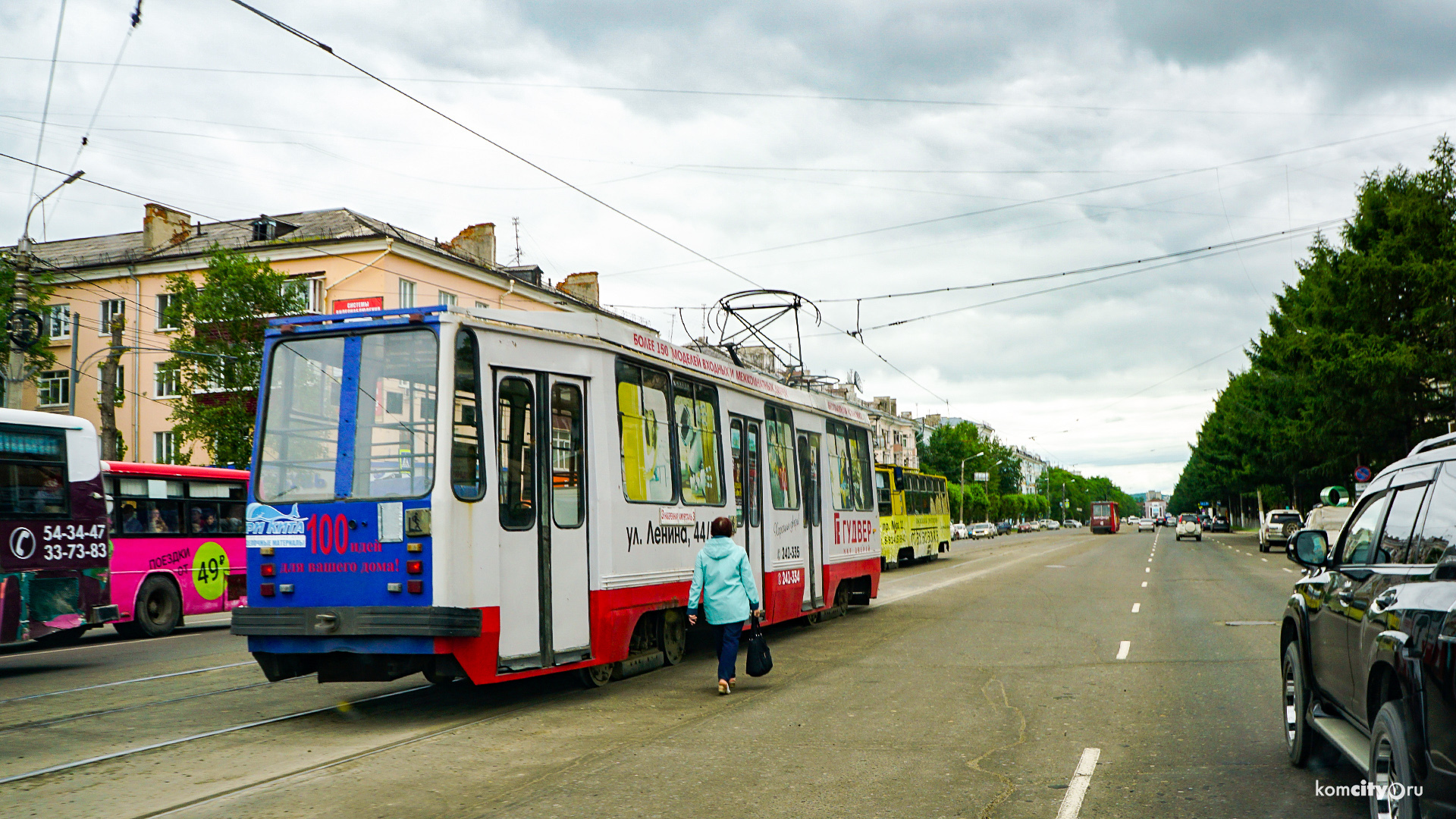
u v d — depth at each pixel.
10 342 22.47
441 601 8.16
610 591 9.97
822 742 7.58
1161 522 162.62
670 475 11.49
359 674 8.52
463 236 42.50
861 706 9.09
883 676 10.85
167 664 13.27
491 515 8.68
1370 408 34.75
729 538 10.13
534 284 44.22
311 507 8.57
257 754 7.38
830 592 16.52
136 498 18.20
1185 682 10.16
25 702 10.12
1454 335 32.81
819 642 14.16
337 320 8.86
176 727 8.50
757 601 10.04
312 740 7.84
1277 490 69.94
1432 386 34.25
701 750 7.34
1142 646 13.01
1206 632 14.48
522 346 9.31
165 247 40.69
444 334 8.55
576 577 9.61
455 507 8.34
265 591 8.62
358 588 8.35
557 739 7.76
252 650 8.59
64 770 6.94
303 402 8.84
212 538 19.55
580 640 9.60
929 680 10.49
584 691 10.03
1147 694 9.52
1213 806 5.79
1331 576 6.01
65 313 40.41
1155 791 6.14
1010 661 11.88
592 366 10.08
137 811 5.89
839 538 17.20
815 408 16.78
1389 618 4.54
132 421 39.06
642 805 5.91
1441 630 3.92
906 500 38.50
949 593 22.73
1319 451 38.69
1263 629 14.57
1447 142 34.66
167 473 18.86
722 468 12.88
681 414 11.90
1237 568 31.30
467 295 40.00
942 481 46.44
